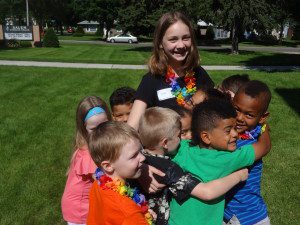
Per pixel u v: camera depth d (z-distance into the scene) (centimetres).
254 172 229
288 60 2066
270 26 2556
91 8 4881
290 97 998
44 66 1616
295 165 546
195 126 209
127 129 200
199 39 4662
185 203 206
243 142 221
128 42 4272
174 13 263
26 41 3234
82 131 280
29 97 994
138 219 187
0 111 850
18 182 483
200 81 287
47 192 459
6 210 415
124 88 341
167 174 202
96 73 1407
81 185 276
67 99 971
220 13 2553
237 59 2136
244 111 218
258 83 225
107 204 191
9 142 639
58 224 394
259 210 234
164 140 210
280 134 685
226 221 237
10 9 6359
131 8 3044
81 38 5403
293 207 428
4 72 1418
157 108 220
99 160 201
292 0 1883
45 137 668
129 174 198
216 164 202
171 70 269
